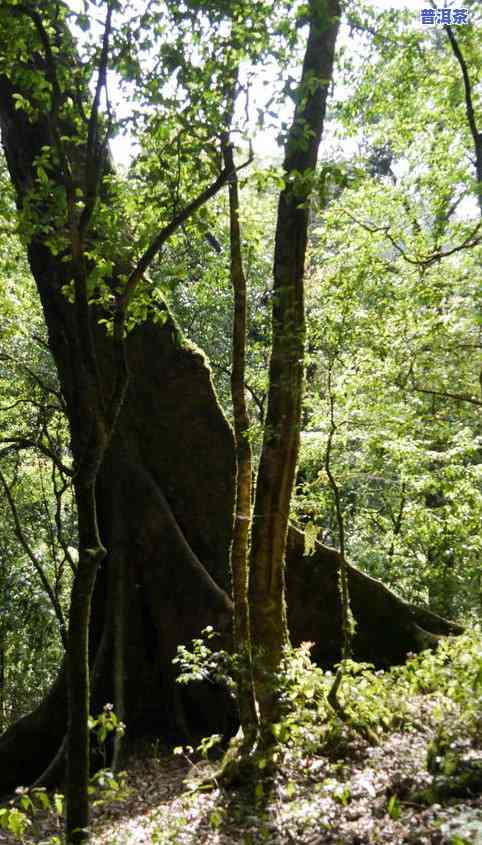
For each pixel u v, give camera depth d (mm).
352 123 13438
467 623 17938
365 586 11602
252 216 8781
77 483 5445
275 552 8992
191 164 6625
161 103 5949
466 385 14820
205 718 10992
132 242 6578
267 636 8883
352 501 20516
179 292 19859
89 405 5762
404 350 11711
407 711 8047
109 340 11984
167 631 11312
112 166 10047
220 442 12188
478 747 6328
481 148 12008
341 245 13367
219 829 6738
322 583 11516
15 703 22969
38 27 5582
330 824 5895
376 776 6684
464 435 14031
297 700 8102
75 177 10852
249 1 5844
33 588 19375
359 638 11430
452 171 13492
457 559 18234
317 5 6086
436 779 5863
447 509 14695
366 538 21797
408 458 13227
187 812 7281
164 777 9969
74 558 22625
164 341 12180
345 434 12828
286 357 8891
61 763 10508
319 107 9148
